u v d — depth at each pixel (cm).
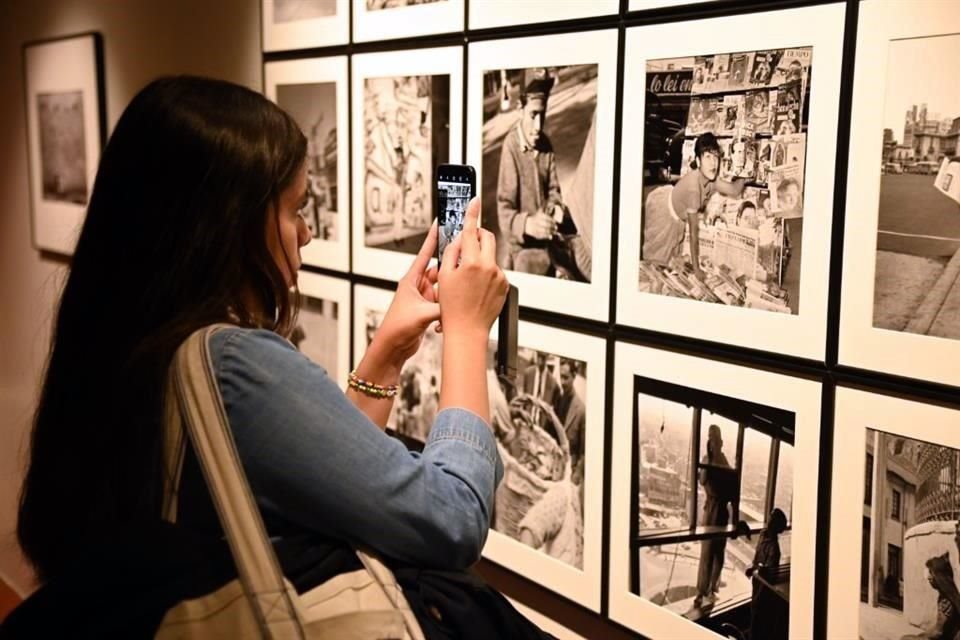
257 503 86
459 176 125
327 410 85
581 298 157
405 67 189
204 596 85
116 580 86
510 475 177
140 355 87
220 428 83
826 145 120
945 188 109
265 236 92
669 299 142
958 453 111
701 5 133
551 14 156
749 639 137
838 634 126
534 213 164
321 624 85
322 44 212
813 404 126
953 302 109
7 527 372
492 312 104
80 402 92
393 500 85
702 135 135
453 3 176
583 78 152
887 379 117
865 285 118
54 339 96
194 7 254
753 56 127
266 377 84
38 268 347
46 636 87
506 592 187
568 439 163
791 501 130
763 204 128
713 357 138
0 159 372
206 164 88
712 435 139
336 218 214
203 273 89
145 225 89
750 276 131
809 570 129
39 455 96
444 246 127
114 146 92
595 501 159
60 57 319
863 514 122
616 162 148
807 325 125
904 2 110
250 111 92
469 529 90
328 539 90
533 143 162
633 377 150
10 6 354
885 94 113
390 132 195
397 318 117
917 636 118
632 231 147
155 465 87
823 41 119
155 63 273
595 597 162
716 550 141
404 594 92
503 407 177
